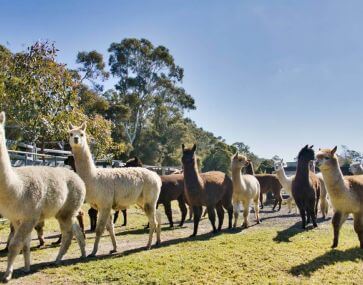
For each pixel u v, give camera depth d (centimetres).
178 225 1113
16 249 502
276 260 615
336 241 719
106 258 632
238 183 975
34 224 515
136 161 1163
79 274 543
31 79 1328
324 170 706
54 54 1416
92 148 1805
